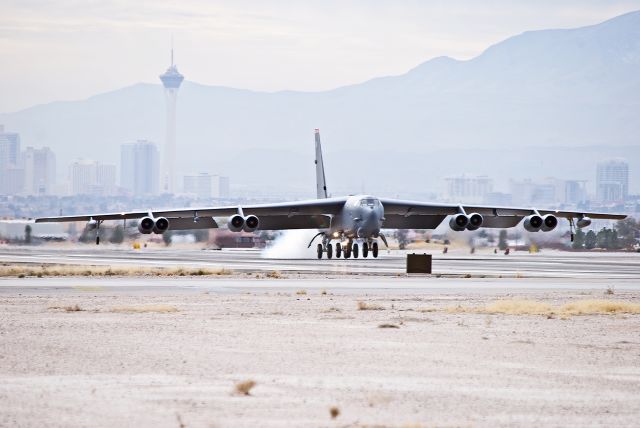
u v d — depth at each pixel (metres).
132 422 44.75
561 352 68.06
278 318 88.38
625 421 46.19
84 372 57.66
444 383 55.34
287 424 44.72
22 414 46.31
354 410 47.91
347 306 102.00
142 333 75.94
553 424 45.38
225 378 56.12
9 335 74.12
